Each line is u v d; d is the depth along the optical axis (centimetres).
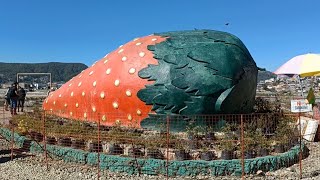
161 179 1049
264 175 1078
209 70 1342
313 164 1209
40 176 1076
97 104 1481
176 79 1348
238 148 1162
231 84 1337
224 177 1063
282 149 1227
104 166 1142
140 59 1423
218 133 1283
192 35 1449
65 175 1086
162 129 1335
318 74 1523
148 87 1371
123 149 1200
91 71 1583
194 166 1076
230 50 1387
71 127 1375
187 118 1338
